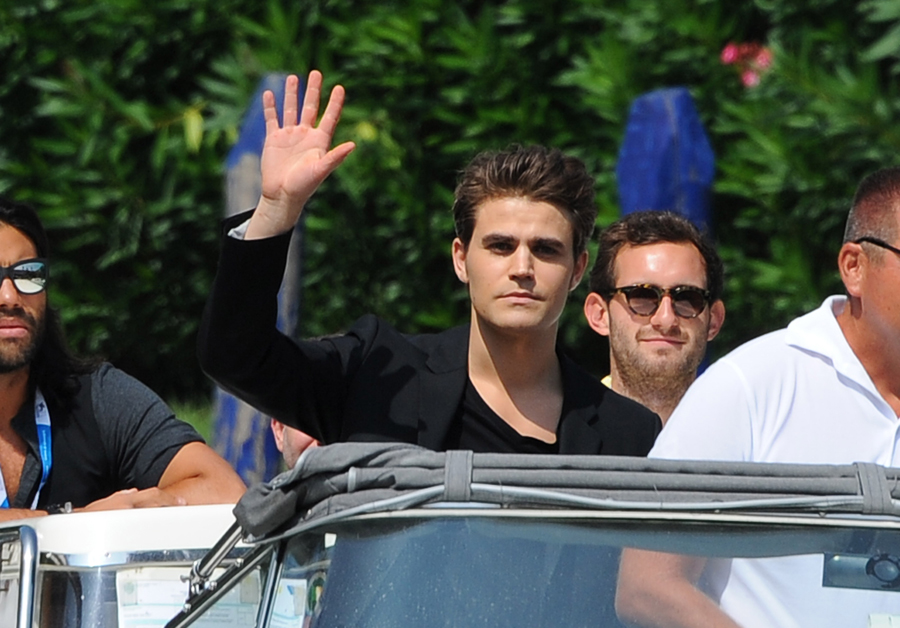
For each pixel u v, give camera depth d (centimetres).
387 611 777
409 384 1121
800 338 1015
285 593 823
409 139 3225
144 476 1362
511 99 3134
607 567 783
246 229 1089
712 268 1455
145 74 3319
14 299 1328
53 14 3250
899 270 991
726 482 796
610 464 798
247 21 3103
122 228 3284
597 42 3098
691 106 2077
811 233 3094
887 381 1014
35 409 1355
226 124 3012
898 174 1014
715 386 1006
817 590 793
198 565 873
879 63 3086
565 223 1101
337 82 3116
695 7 3019
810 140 2942
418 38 3088
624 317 1436
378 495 793
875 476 803
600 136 3108
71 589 1040
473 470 789
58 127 3312
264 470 1886
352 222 3272
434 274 3322
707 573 789
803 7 3017
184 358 3512
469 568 782
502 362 1127
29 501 1338
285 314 1964
